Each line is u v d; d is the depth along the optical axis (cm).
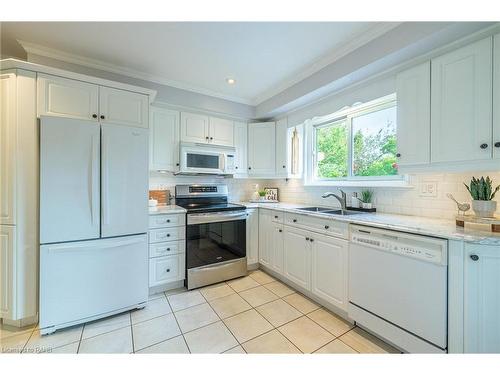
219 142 307
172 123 274
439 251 129
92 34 177
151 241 227
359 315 173
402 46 154
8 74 166
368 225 166
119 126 193
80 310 177
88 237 181
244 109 320
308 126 313
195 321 187
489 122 129
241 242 279
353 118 264
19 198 168
